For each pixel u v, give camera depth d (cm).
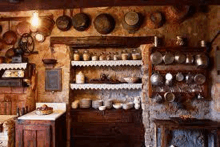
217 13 320
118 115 351
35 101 358
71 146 354
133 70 387
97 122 352
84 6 221
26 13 358
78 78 362
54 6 218
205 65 330
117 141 350
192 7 340
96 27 347
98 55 385
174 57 338
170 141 347
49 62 347
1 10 227
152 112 346
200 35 347
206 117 345
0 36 362
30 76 345
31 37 356
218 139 298
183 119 319
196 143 346
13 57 342
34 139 297
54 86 354
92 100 385
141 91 362
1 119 308
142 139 347
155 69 342
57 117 305
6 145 292
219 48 317
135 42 348
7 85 337
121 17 352
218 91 318
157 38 339
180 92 341
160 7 348
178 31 348
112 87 354
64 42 352
